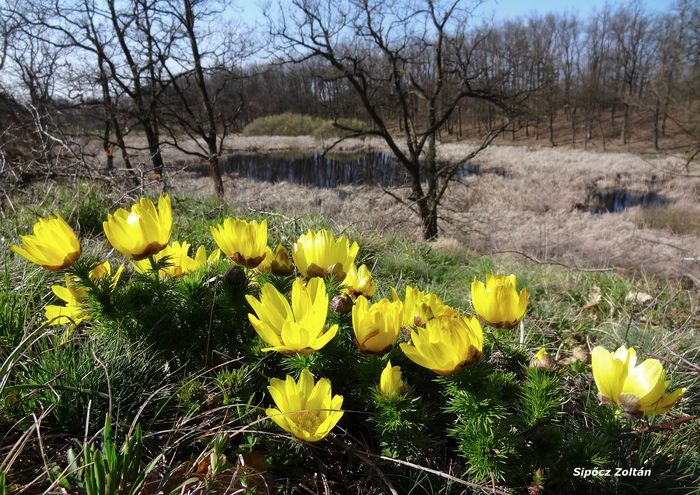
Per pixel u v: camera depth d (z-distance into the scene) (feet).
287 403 4.01
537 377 4.61
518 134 154.51
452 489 4.72
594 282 17.92
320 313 4.05
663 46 87.81
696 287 21.70
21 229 12.39
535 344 10.27
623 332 11.41
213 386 5.28
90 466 3.56
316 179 77.25
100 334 5.59
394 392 4.37
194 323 5.51
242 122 167.32
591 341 11.60
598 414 4.68
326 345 4.92
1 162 19.10
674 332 11.21
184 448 4.80
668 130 133.69
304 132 154.92
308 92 155.22
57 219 4.93
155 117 37.81
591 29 160.35
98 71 37.09
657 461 5.49
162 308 5.37
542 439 4.34
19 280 8.10
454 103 35.91
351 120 107.76
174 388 5.24
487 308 4.85
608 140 135.54
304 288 4.48
